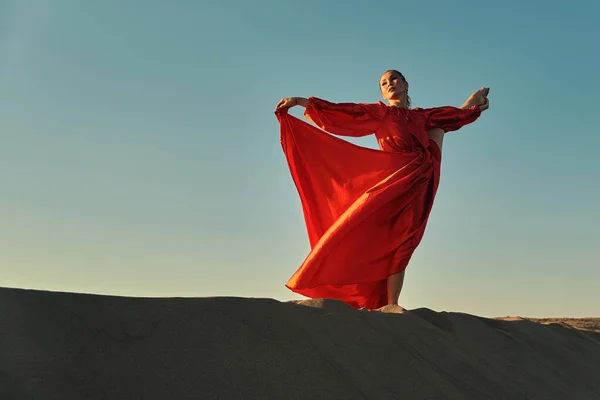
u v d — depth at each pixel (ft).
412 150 29.50
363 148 29.81
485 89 32.78
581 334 30.19
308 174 30.76
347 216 27.53
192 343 15.38
